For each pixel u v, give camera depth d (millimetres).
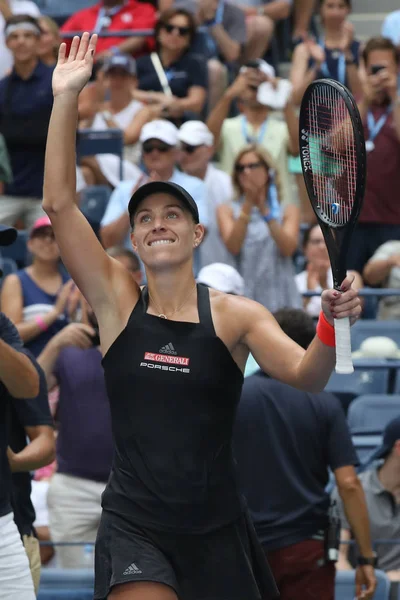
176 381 7918
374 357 17828
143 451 7980
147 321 8047
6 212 20375
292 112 21453
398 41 26312
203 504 8023
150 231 8078
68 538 13445
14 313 16656
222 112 21594
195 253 18422
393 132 20625
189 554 8070
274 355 7980
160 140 18562
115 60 21844
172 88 23219
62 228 8172
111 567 7926
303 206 22031
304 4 28234
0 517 9273
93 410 13508
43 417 10477
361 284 19781
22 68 20312
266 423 11336
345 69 23594
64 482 13562
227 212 18516
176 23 23172
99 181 21531
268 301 18172
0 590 9242
